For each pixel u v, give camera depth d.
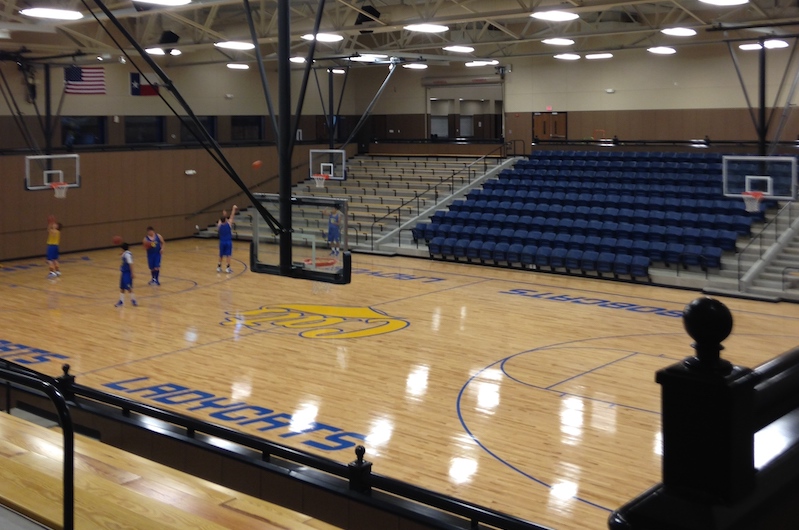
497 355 14.01
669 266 21.06
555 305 18.23
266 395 11.79
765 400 1.32
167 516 4.47
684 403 1.26
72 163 25.84
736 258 20.38
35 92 25.45
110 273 22.66
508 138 31.42
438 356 13.95
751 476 1.26
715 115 26.58
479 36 23.88
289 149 11.84
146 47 22.33
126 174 27.83
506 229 23.62
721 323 1.23
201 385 12.27
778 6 22.30
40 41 24.81
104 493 4.78
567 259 21.72
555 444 9.83
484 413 10.99
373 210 28.78
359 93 35.31
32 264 24.31
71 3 17.91
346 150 34.84
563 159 28.23
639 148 28.20
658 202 22.94
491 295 19.39
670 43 25.95
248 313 17.42
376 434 10.20
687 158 25.77
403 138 34.41
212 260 24.94
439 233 24.95
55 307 18.02
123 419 9.07
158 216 28.94
